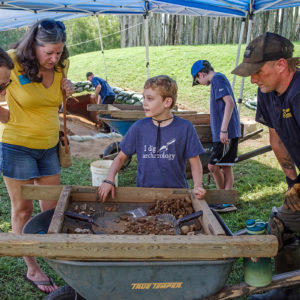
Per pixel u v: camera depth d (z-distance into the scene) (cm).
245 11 635
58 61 259
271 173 598
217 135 430
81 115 1017
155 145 264
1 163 264
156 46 1775
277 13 1437
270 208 459
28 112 261
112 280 187
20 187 268
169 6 668
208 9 596
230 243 179
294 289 246
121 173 604
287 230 256
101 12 707
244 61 215
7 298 281
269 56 207
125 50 1764
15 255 173
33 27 236
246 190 523
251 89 1138
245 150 741
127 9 676
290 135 233
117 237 179
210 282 194
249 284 201
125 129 559
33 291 290
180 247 177
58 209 218
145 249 176
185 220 222
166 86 247
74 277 187
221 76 423
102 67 1520
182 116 525
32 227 215
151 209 249
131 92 1153
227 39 1603
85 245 174
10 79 238
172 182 272
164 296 197
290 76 214
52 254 174
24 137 261
